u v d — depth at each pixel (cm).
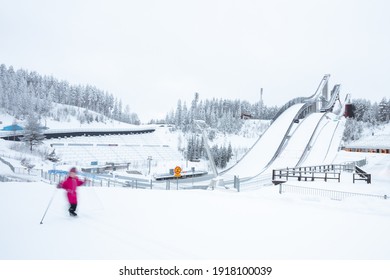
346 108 12262
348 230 891
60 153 7838
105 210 1093
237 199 1427
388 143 7731
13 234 765
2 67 15288
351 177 3222
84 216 981
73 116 14662
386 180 3148
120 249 671
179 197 1459
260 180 4519
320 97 12338
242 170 6378
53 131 9088
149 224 896
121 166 7556
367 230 893
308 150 6906
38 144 7400
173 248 689
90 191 1620
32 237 743
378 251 712
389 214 1164
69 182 966
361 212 1180
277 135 8000
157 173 6500
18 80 15100
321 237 814
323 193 2148
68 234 772
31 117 7694
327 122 8888
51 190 1577
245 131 16438
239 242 750
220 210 1148
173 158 10506
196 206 1216
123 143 11050
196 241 745
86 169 6284
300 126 8581
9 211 1039
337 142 7306
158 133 13525
